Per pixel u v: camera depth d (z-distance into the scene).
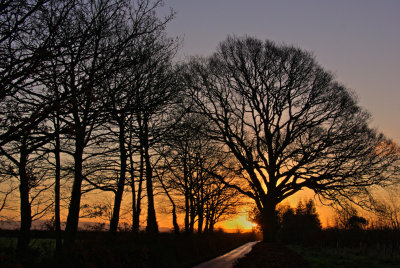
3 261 7.47
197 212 29.17
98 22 10.49
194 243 20.95
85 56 10.03
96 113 10.97
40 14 9.41
